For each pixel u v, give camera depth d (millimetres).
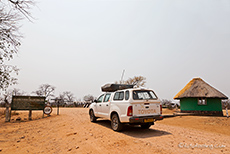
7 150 5426
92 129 7848
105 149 5066
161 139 5926
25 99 12992
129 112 6484
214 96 18250
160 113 7180
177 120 14258
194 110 19219
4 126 9969
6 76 9133
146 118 6562
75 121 10508
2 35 7094
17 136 7352
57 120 11562
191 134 7047
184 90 20859
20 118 12641
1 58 7914
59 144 5926
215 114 18281
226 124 11977
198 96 18703
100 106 8914
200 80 20922
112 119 7602
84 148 5285
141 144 5332
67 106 38094
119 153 4668
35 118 13469
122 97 7215
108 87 8617
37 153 5094
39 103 13594
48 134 7543
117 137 6254
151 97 7238
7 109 12141
